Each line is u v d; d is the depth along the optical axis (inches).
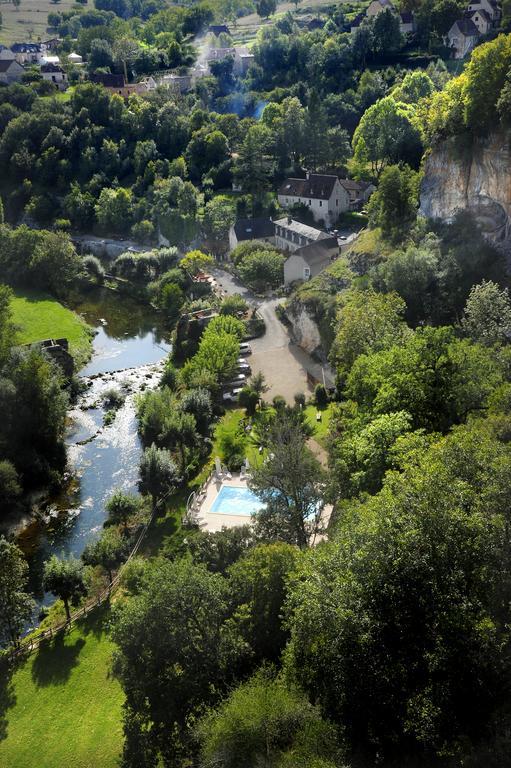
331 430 2166.6
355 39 6333.7
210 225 4734.3
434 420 1611.7
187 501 2148.1
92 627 1689.2
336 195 4576.8
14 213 5708.7
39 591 1923.0
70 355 3120.1
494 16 6240.2
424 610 916.6
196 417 2512.3
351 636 924.6
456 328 2119.8
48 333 3548.2
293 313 3272.6
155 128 6092.5
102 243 5032.0
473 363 1638.8
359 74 6171.3
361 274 3065.9
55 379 2593.5
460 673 889.5
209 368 2839.6
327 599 960.3
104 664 1568.7
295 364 3051.2
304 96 6181.1
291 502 1665.8
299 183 4798.2
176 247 4682.6
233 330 3149.6
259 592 1206.9
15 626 1620.3
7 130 5999.0
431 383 1636.3
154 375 3208.7
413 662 907.4
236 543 1541.6
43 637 1685.5
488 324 1995.6
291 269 3786.9
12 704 1497.3
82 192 5605.3
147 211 5088.6
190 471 2300.7
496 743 836.0
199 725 1018.7
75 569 1713.8
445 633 892.0
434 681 893.8
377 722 919.7
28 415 2453.2
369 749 908.6
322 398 2618.1
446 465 1085.1
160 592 1147.3
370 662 915.4
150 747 1125.7
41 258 4101.9
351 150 5236.2
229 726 930.1
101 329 3804.1
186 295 3966.5
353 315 2242.9
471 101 2539.4
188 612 1141.7
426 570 920.9
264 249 4156.0
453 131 2746.1
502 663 889.5
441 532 943.0
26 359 2588.6
